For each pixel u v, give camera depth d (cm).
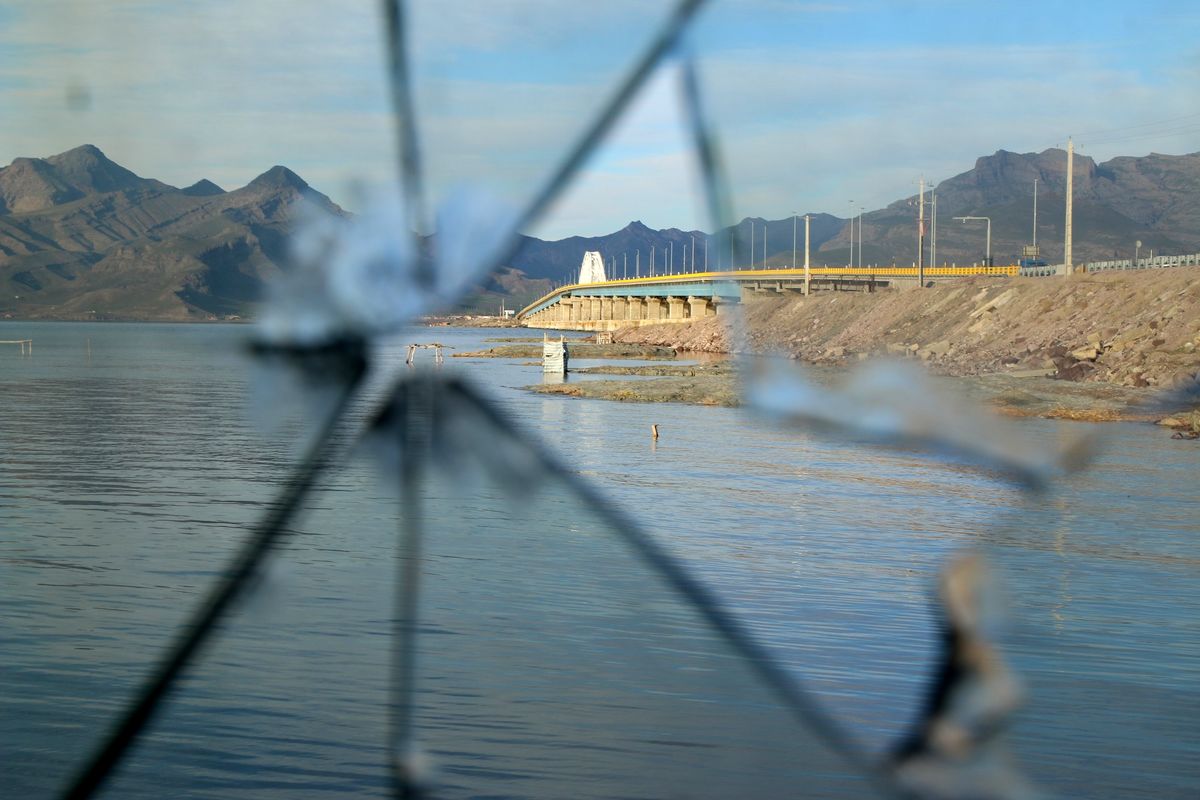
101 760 91
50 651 1055
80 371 7069
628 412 4122
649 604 1230
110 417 4031
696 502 2106
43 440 3231
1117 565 1391
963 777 87
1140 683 944
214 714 859
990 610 89
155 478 2445
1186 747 796
